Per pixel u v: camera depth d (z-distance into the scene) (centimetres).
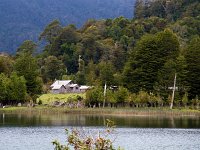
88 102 18500
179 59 19112
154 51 19888
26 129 11175
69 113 16888
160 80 19012
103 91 18925
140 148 8100
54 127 11656
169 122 13538
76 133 3366
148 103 18862
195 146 8475
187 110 17225
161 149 8056
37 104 19412
